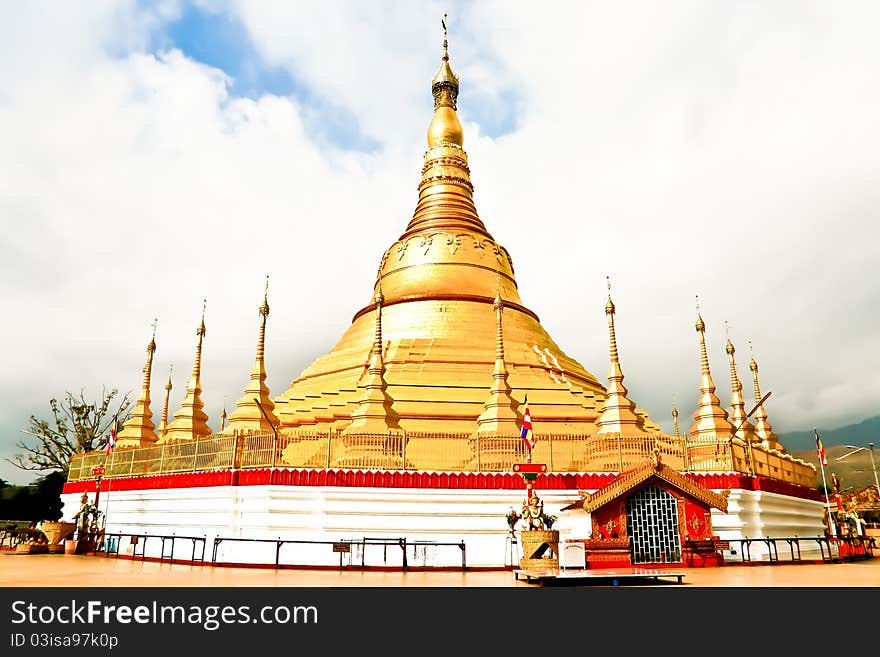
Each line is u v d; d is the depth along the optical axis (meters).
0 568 21.62
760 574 20.20
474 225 50.38
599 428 32.28
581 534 23.48
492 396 32.75
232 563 24.86
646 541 22.61
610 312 34.06
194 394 41.75
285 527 25.75
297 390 42.28
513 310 46.44
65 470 58.47
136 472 33.38
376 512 26.17
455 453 28.30
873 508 55.91
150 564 24.61
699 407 37.22
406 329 42.44
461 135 55.22
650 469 23.03
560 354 45.56
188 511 28.81
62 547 31.09
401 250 48.38
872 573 20.80
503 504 26.91
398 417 31.73
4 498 57.84
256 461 27.41
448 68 58.53
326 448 28.50
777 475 34.09
